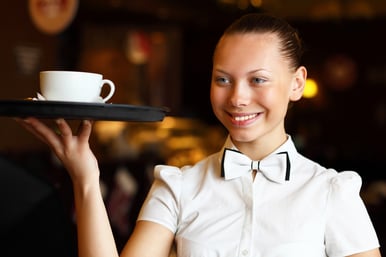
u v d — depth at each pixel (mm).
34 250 1355
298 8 9898
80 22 7723
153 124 7605
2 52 5277
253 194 1508
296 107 10305
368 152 9977
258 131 1488
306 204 1485
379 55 9984
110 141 6527
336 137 10227
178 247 1504
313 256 1445
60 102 1177
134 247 1494
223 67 1479
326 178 1525
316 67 10258
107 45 8211
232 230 1474
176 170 1610
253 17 1520
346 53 10125
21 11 5484
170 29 9242
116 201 4566
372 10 9711
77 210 1321
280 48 1484
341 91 10180
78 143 1280
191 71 10344
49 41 5918
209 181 1556
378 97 10016
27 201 1356
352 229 1470
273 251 1435
